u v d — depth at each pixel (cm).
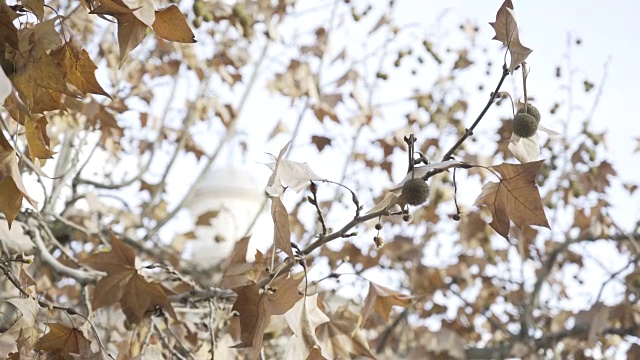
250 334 287
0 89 179
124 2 227
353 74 627
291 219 640
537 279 691
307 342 284
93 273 413
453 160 264
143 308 351
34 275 509
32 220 449
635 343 570
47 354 304
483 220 646
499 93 272
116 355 425
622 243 671
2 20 228
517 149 274
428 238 706
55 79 235
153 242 605
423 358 601
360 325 338
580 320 566
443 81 690
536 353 637
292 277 284
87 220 558
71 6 527
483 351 662
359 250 632
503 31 267
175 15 233
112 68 569
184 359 362
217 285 357
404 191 262
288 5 573
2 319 354
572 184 655
